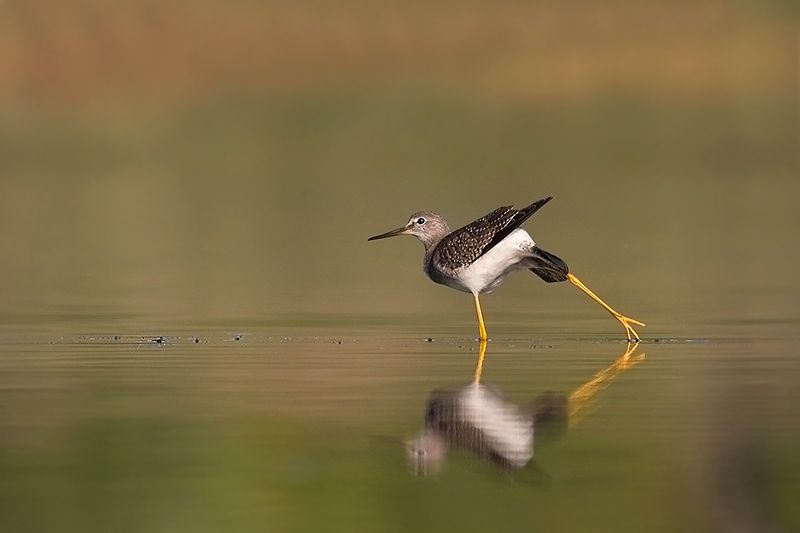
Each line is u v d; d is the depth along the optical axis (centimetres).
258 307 1734
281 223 2848
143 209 3083
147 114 4356
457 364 1310
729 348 1392
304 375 1252
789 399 1130
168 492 902
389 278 2058
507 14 4934
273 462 973
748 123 4300
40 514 862
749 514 872
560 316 1653
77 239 2592
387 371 1273
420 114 4369
